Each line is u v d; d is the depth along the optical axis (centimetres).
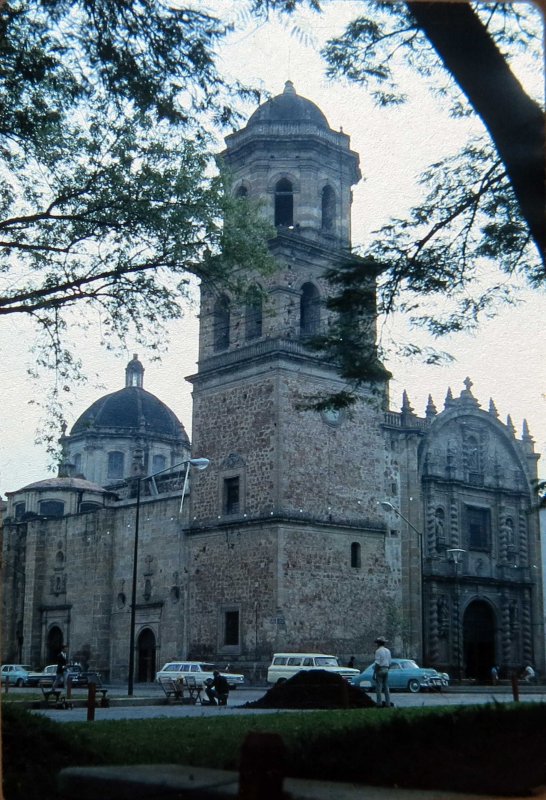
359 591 5156
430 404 6141
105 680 5959
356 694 2592
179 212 2362
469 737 919
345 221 5403
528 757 838
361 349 1725
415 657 5338
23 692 4238
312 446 5106
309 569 4953
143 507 5922
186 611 5353
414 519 5534
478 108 1061
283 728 1332
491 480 6353
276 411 4994
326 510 5097
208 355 5481
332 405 1859
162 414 8994
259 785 549
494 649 6134
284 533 4884
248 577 4981
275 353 5003
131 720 1730
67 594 6431
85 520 6378
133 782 597
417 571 5444
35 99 2080
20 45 1914
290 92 5438
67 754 939
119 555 6094
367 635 5138
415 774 743
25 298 2238
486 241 1630
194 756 881
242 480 5122
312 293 5241
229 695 3953
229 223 2484
